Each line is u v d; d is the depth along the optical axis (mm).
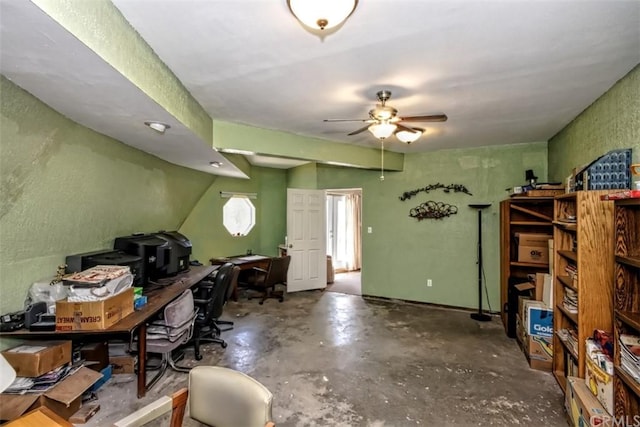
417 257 5645
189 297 3176
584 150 3348
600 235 2359
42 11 1206
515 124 3857
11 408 2082
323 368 3232
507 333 4109
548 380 3000
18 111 1889
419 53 2172
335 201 9133
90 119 2393
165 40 1983
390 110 2846
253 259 5992
